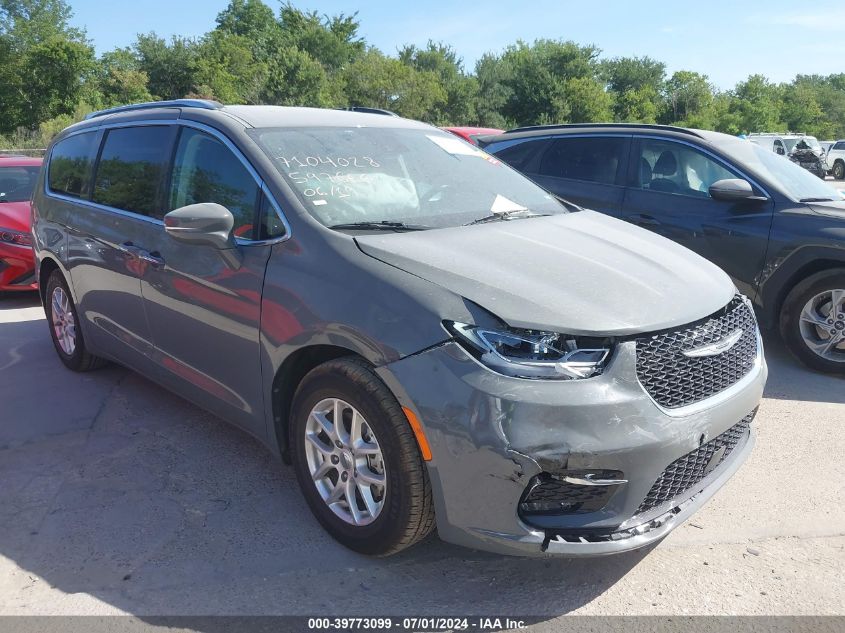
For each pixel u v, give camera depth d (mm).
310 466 3082
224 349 3416
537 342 2490
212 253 3416
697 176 5875
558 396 2430
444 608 2678
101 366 5234
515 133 7258
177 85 54625
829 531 3191
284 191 3234
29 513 3334
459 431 2465
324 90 49344
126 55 54312
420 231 3207
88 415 4465
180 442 4090
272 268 3121
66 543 3090
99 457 3904
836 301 5121
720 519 3299
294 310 2973
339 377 2811
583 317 2559
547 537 2500
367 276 2812
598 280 2828
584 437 2426
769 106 72938
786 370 5359
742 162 5672
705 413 2680
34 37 51375
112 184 4395
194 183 3697
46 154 5414
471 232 3262
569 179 6641
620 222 3879
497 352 2490
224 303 3344
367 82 49062
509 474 2430
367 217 3268
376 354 2650
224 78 51031
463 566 2936
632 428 2480
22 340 6113
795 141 31141
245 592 2760
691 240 5777
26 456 3920
